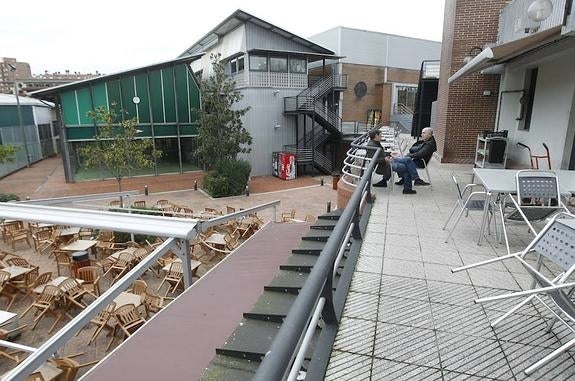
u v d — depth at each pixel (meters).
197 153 18.80
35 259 9.40
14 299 7.04
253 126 21.77
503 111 9.30
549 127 7.17
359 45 30.28
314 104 21.84
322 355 2.08
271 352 0.91
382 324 2.42
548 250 2.25
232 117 18.50
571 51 6.04
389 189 6.31
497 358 2.08
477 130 9.87
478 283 2.98
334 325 2.32
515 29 7.05
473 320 2.46
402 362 2.06
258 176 22.23
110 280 8.06
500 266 3.29
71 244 8.94
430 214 4.94
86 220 5.14
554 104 6.99
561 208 3.33
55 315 6.48
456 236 4.10
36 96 18.16
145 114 19.67
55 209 5.64
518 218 3.54
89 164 15.88
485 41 9.41
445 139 10.03
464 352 2.13
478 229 4.33
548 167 6.70
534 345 2.18
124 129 15.98
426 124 17.44
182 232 4.49
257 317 2.50
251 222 10.81
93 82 18.23
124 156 15.73
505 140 8.42
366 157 6.09
